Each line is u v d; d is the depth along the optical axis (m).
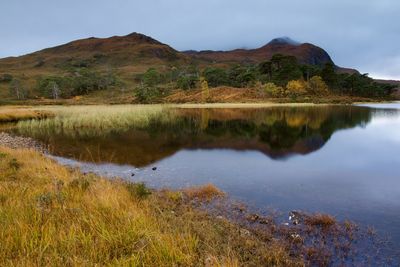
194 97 111.25
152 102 95.69
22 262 3.86
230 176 12.58
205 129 29.31
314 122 35.94
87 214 5.68
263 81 127.00
